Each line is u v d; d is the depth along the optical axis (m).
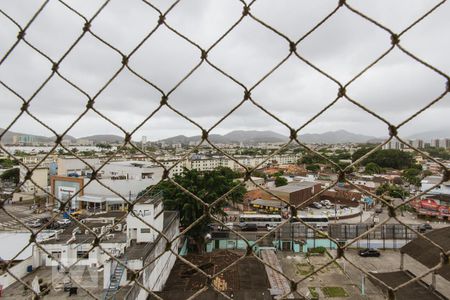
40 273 11.95
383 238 22.72
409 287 14.38
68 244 12.27
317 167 61.81
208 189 20.95
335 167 1.76
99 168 1.88
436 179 37.31
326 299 14.38
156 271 13.41
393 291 1.69
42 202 35.47
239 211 35.03
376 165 60.59
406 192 36.03
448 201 32.53
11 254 13.44
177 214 20.70
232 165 60.59
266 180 49.53
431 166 54.09
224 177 21.48
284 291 12.09
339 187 38.91
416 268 18.39
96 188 30.27
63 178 32.31
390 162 67.50
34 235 1.97
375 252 20.80
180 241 21.45
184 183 21.00
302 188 35.25
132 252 12.34
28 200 36.94
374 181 46.38
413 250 15.45
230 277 15.68
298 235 22.50
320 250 20.94
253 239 22.55
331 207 36.25
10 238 14.04
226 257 19.33
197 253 20.75
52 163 39.25
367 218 31.48
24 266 11.98
